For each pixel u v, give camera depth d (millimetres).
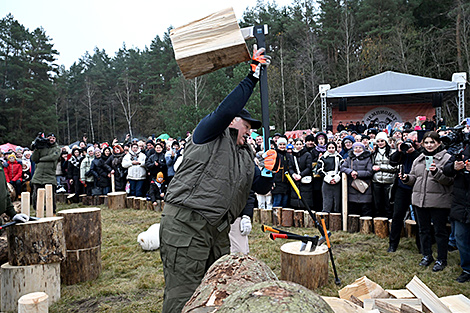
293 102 34188
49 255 3434
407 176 4453
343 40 34062
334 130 16953
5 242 3973
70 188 10422
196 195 1991
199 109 24406
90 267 4074
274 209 6566
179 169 2096
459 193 3748
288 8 42812
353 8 34969
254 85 2043
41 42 40094
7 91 34219
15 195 8906
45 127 35625
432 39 27328
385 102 16203
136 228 6660
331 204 6363
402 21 29609
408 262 4434
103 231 6484
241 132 2244
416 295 2168
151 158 8391
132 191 9148
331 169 6328
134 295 3676
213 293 1146
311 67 33844
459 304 2182
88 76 51188
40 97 36812
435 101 13352
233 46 1988
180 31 2100
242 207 2225
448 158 3975
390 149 5961
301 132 14664
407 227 5500
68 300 3572
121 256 4984
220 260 1316
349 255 4738
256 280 1196
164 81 46281
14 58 37062
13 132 34094
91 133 51594
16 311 3303
